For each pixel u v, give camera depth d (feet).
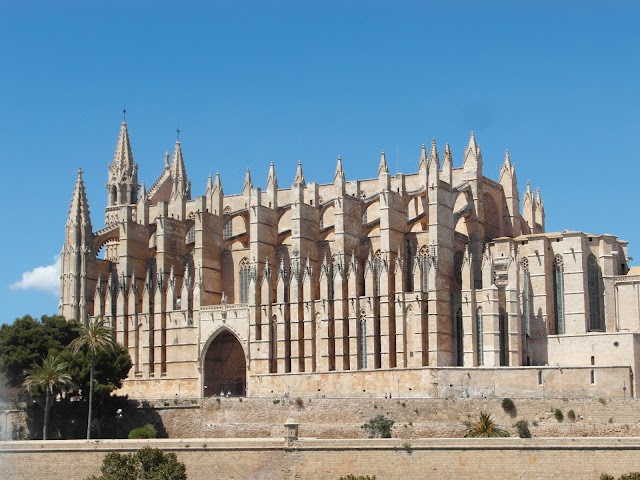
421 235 530.68
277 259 566.77
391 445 378.12
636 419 417.90
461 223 546.26
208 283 572.10
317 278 552.41
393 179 556.51
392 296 509.76
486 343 488.02
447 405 438.81
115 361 503.61
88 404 492.54
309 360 520.01
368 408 449.06
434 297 496.64
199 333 551.59
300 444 383.86
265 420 470.39
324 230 564.30
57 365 476.54
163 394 556.92
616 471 363.97
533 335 502.79
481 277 532.73
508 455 371.15
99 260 600.80
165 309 565.94
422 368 469.98
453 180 553.23
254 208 556.92
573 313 507.71
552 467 367.86
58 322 515.50
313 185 579.89
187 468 389.19
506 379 453.99
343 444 381.40
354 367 506.89
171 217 595.88
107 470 376.07
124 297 578.25
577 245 510.17
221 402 481.46
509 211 572.10
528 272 512.22
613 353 477.77
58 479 396.57
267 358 526.98
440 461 374.63
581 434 421.59
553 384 446.60
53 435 495.00
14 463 400.67
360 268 538.47
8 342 497.87
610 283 512.63
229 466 386.93
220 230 584.40
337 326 514.27
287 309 528.63
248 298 546.26
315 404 460.14
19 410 498.28
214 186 591.37
